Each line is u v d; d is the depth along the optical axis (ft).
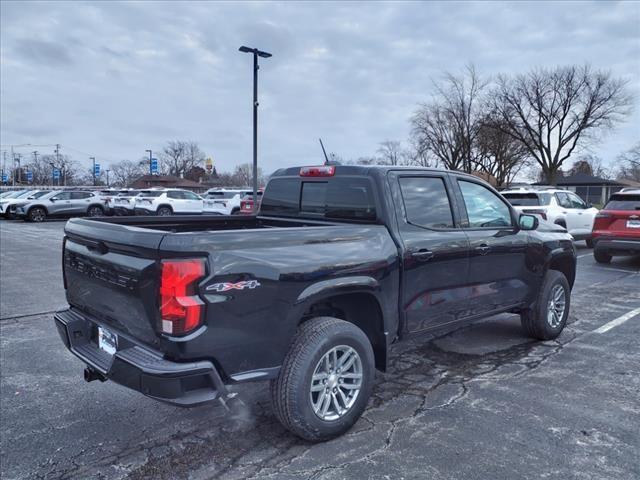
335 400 10.88
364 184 12.86
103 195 101.55
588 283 29.32
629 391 13.55
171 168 351.46
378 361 12.30
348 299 12.14
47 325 20.62
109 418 12.20
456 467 9.86
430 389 13.78
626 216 33.91
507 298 15.99
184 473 9.80
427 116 145.89
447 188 14.20
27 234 62.75
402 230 12.62
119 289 9.91
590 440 10.90
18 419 12.16
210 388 9.23
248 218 16.31
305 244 10.54
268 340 9.85
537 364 15.71
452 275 13.79
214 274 9.03
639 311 22.41
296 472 9.76
